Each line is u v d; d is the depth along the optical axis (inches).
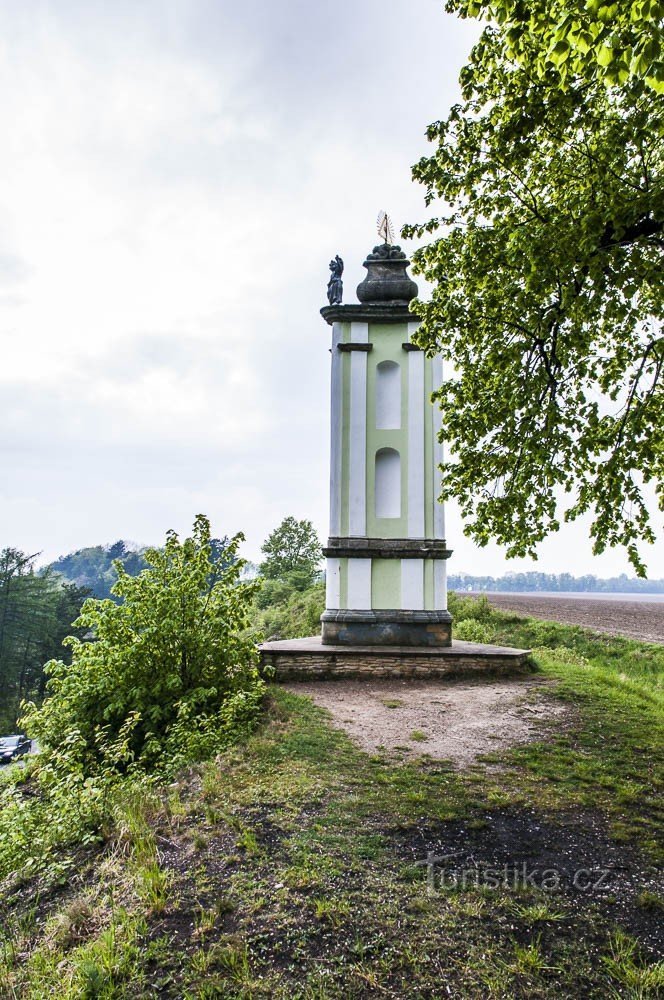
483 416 327.9
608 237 263.9
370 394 580.1
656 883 172.9
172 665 386.9
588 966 137.5
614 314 283.1
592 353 333.7
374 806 228.1
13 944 163.8
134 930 154.7
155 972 140.0
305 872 177.3
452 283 333.4
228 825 211.8
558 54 187.0
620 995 128.1
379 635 533.6
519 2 210.4
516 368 318.0
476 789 245.9
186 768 284.2
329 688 458.9
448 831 207.0
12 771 332.5
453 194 316.8
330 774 263.7
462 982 133.0
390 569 552.4
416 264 336.5
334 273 603.8
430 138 315.3
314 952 143.7
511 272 291.4
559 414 307.6
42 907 184.7
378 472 586.9
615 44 169.5
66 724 362.6
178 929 154.9
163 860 192.1
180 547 409.1
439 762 280.5
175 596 392.8
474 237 300.2
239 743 310.7
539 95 261.9
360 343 578.2
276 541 2169.0
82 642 399.5
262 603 1808.6
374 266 612.7
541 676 492.4
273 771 266.7
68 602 2458.2
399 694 434.0
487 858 187.8
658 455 320.5
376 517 561.9
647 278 245.9
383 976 135.3
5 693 2032.5
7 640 2074.3
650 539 293.4
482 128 297.4
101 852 209.5
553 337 306.5
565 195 296.8
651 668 660.7
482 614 963.3
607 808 226.8
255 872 179.5
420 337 350.3
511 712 376.2
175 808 229.0
